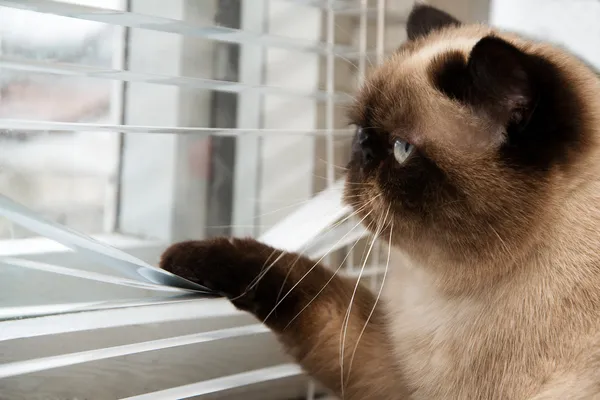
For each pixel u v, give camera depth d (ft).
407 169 2.61
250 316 3.26
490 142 2.51
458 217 2.51
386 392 2.97
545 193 2.48
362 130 2.81
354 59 3.69
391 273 3.23
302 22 3.84
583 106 2.52
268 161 3.88
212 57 3.72
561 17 3.98
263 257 2.88
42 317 2.09
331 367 3.01
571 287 2.43
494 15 4.19
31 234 2.66
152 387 2.82
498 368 2.46
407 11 4.00
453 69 2.61
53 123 2.00
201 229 3.76
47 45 2.98
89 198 3.38
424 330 2.81
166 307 2.77
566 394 2.29
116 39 3.32
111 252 2.10
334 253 3.68
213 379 2.80
